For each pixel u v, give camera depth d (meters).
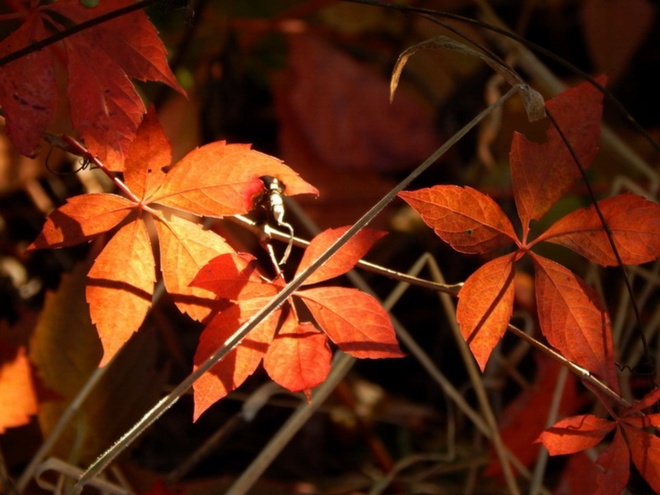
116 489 1.13
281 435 1.18
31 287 1.37
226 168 1.02
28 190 1.39
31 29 1.04
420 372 1.49
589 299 1.03
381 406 1.38
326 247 1.03
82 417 1.19
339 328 1.02
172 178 1.02
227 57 1.50
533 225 1.52
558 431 1.03
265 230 1.05
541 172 1.03
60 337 1.20
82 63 1.04
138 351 1.21
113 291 1.03
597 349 1.03
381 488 1.27
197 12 1.40
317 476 1.34
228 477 1.22
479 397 1.22
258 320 1.01
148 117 1.01
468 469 1.33
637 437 1.03
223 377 1.02
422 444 1.39
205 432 1.35
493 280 1.03
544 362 1.23
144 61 1.04
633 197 1.03
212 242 1.03
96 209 1.02
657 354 1.30
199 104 1.50
